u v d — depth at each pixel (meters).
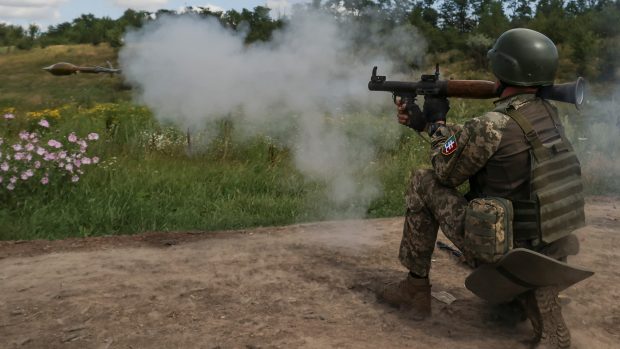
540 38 2.53
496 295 2.62
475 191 2.67
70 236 4.78
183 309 3.09
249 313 3.06
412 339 2.79
